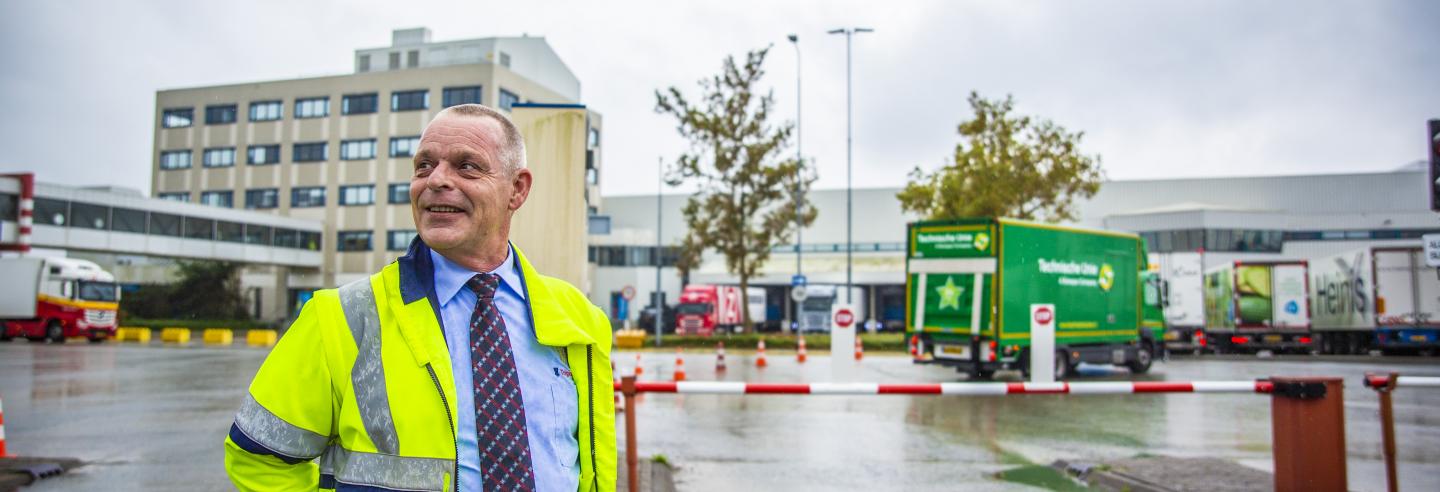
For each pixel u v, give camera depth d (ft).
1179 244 160.97
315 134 165.99
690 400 45.75
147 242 125.90
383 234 160.25
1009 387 21.34
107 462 27.22
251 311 171.63
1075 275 59.36
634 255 181.37
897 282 173.47
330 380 5.71
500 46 170.40
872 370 67.05
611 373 6.81
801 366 72.69
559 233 27.12
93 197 117.08
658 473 25.14
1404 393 50.55
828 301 155.63
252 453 5.72
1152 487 22.52
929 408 42.42
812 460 28.32
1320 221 160.56
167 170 174.91
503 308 6.02
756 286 187.01
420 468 5.42
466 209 5.96
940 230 56.65
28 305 102.53
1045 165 105.19
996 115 104.47
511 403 5.69
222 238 140.36
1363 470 26.40
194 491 23.18
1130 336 64.39
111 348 94.89
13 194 103.60
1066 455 29.09
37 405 41.96
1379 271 83.97
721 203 108.78
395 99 161.99
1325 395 18.61
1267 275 90.38
